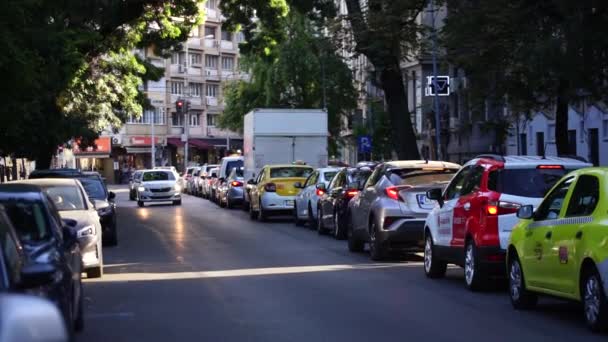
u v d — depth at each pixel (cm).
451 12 2848
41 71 2311
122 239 2953
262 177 3800
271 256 2305
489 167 1595
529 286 1368
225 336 1217
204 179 6600
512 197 1543
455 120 5741
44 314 409
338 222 2770
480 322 1306
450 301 1510
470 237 1602
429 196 1786
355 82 6569
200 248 2572
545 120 4969
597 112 4353
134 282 1823
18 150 3481
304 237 2931
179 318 1375
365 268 2005
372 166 2759
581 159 1611
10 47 1950
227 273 1950
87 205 1984
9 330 398
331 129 6656
